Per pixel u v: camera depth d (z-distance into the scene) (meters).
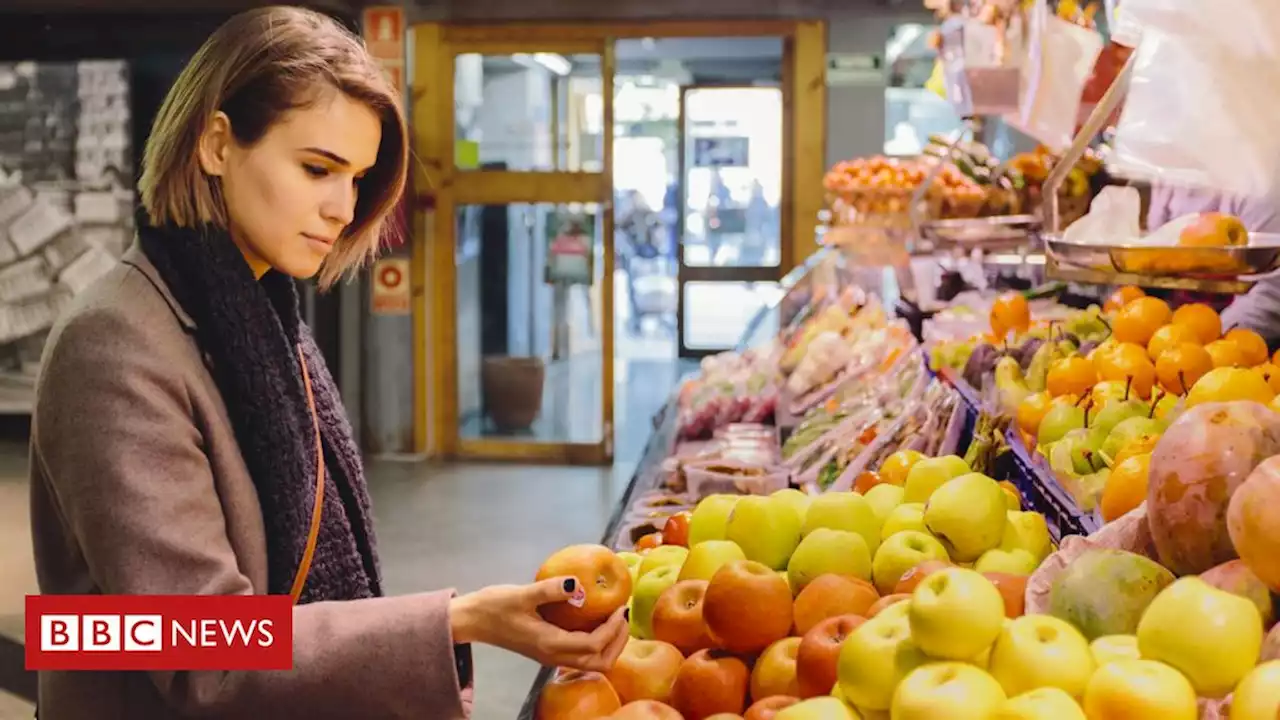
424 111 8.08
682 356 12.71
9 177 8.41
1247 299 2.50
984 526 1.59
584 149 8.24
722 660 1.43
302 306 8.09
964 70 3.19
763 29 8.09
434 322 8.28
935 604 1.18
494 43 8.03
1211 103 1.72
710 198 12.78
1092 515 1.76
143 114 8.27
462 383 8.57
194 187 1.29
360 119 1.32
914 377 3.02
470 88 8.24
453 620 1.25
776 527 1.66
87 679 1.27
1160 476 1.30
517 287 8.91
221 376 1.30
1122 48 3.15
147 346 1.22
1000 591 1.40
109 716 1.27
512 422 8.53
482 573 5.42
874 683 1.22
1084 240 2.21
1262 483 1.16
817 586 1.47
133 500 1.16
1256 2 1.67
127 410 1.19
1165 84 1.75
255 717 1.20
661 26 8.00
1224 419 1.28
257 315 1.31
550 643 1.26
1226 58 1.71
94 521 1.16
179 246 1.29
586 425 8.93
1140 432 1.83
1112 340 2.37
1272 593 1.18
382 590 1.57
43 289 8.51
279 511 1.32
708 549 1.63
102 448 1.17
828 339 3.80
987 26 3.19
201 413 1.26
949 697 1.10
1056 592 1.31
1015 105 3.16
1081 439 1.92
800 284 4.73
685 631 1.51
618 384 11.27
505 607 1.25
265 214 1.30
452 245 8.20
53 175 8.40
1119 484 1.59
